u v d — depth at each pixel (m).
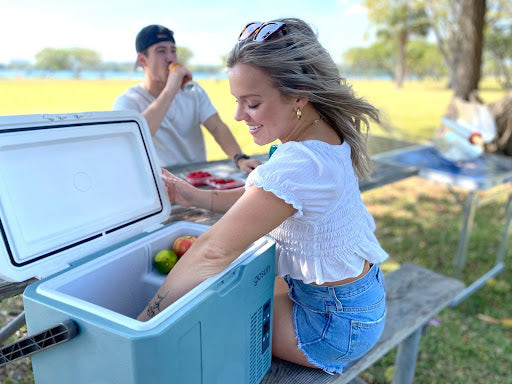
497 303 3.11
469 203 3.03
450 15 9.03
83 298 1.13
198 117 2.69
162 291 1.04
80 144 1.28
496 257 3.79
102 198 1.33
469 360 2.50
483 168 3.16
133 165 1.46
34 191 1.13
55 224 1.17
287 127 1.12
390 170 2.72
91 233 1.27
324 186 1.07
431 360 2.48
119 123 1.39
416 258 3.69
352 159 1.26
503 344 2.63
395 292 2.02
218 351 1.01
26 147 1.12
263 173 1.05
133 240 1.35
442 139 3.52
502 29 13.92
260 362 1.28
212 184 2.05
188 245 1.38
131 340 0.77
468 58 6.27
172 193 1.61
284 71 1.02
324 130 1.17
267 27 1.03
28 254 1.08
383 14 15.85
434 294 2.00
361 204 1.29
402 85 34.19
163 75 2.40
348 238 1.20
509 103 5.47
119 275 1.26
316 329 1.30
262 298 1.20
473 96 6.09
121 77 8.62
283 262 1.27
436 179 2.97
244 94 1.06
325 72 1.10
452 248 3.92
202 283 0.97
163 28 2.36
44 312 0.90
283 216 1.06
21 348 0.88
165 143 2.60
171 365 0.84
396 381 2.04
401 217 4.71
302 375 1.34
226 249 1.02
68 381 0.93
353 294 1.26
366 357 1.49
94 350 0.84
